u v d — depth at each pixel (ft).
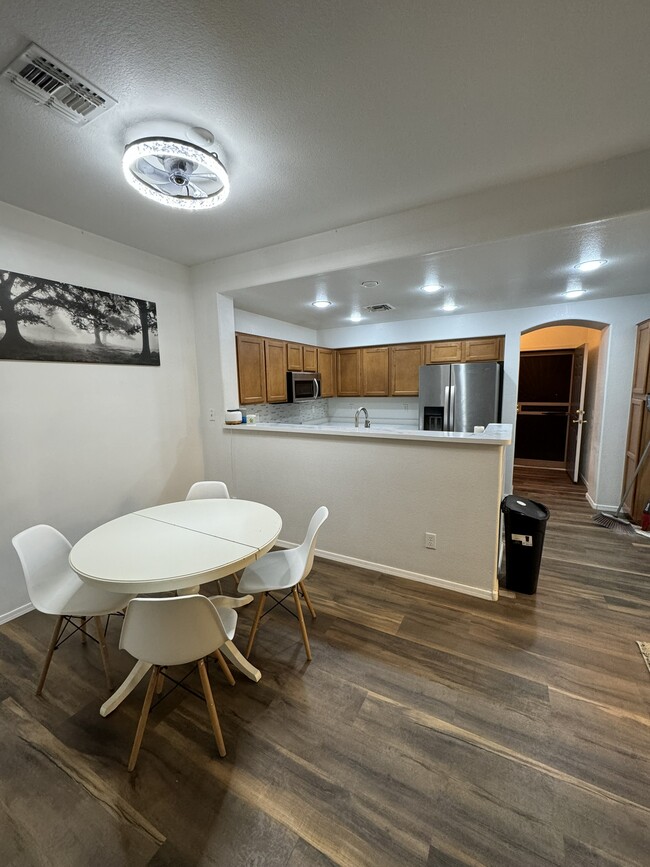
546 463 21.94
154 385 10.38
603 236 7.00
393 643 6.73
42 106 4.65
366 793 4.29
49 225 7.87
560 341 20.89
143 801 4.25
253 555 5.49
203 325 11.28
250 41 3.89
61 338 8.20
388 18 3.68
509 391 14.99
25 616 7.81
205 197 6.10
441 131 5.35
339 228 8.54
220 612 5.64
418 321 16.49
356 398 19.47
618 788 4.27
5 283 7.25
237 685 5.86
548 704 5.39
